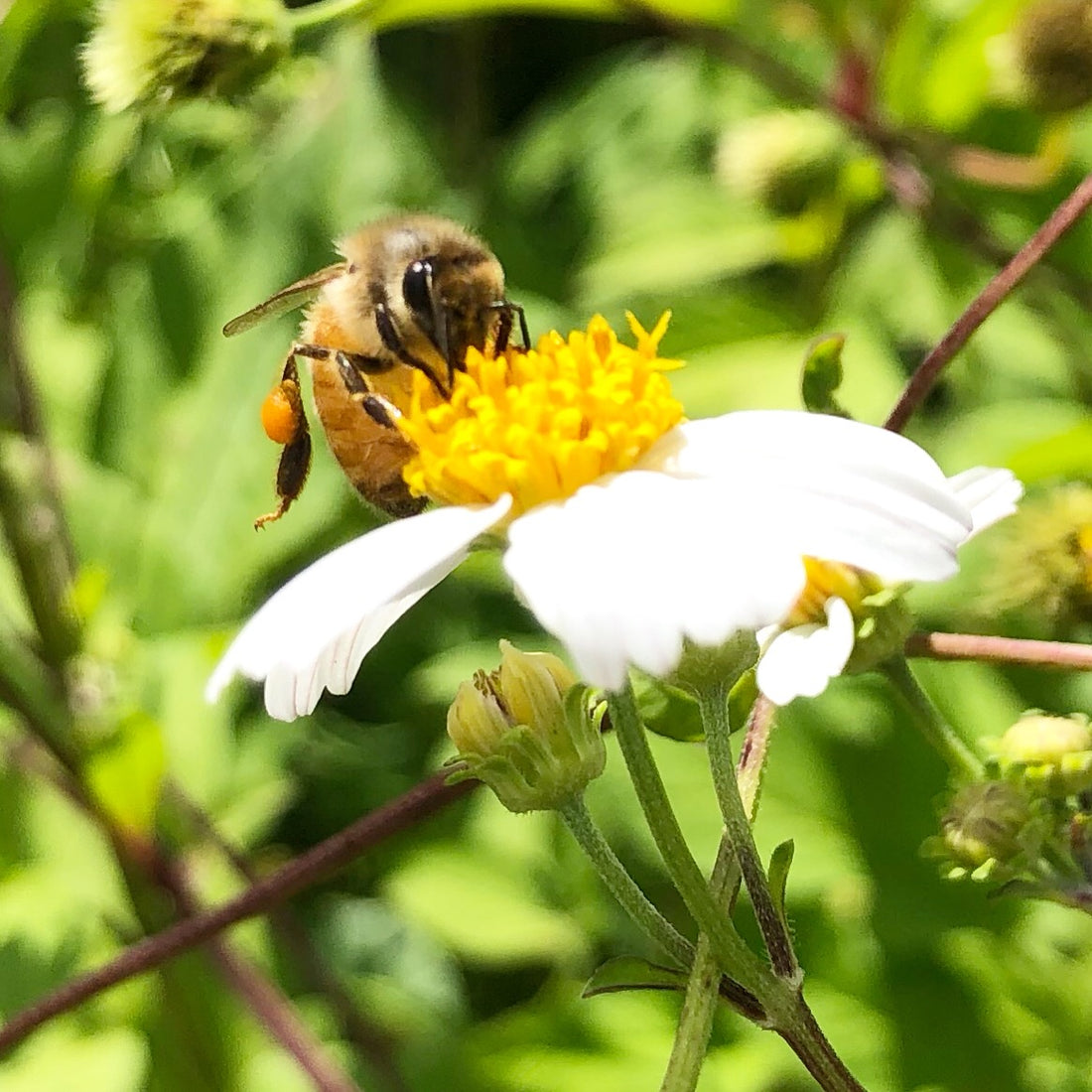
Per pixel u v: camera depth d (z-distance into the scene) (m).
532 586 0.08
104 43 0.12
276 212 0.18
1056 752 0.09
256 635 0.08
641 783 0.08
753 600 0.08
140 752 0.13
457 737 0.09
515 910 0.17
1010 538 0.12
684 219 0.18
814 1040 0.08
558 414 0.08
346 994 0.15
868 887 0.13
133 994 0.14
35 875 0.15
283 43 0.11
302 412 0.11
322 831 0.19
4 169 0.20
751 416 0.09
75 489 0.16
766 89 0.20
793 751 0.14
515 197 0.22
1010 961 0.13
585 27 0.26
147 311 0.17
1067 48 0.13
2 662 0.13
